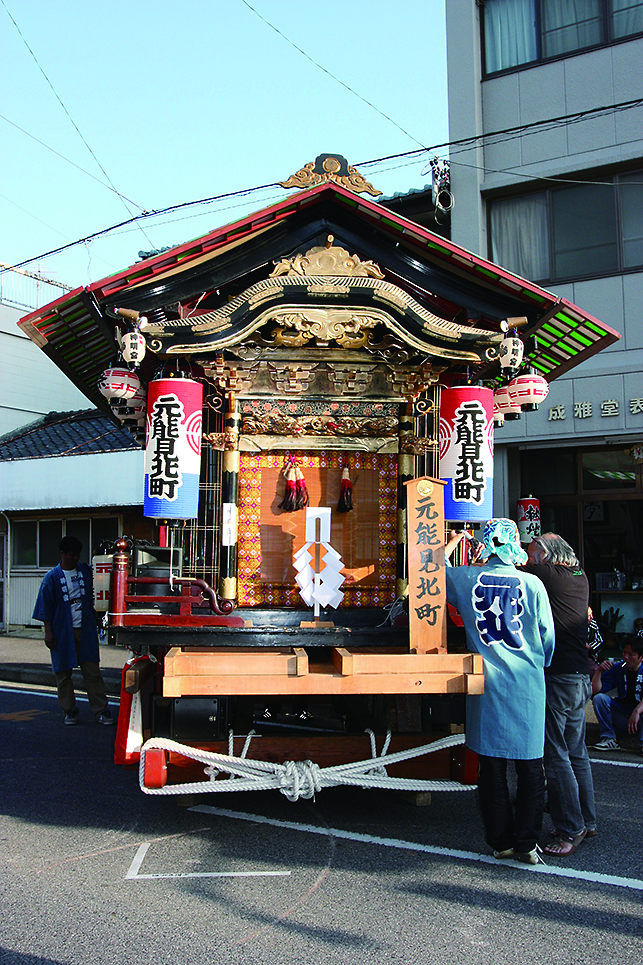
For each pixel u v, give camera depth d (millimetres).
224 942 3367
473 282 5836
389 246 5824
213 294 5891
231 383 5578
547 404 10602
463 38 11648
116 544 5016
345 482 5816
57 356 6414
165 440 5238
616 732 7477
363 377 5855
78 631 8016
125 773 6266
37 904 3752
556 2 11211
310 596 5500
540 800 4238
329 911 3668
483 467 5867
